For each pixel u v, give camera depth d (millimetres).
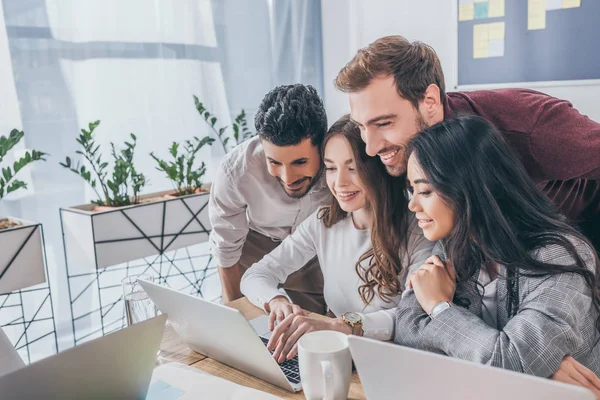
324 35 3414
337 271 1491
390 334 1236
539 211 1106
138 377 921
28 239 2084
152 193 2674
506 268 1093
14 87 2344
